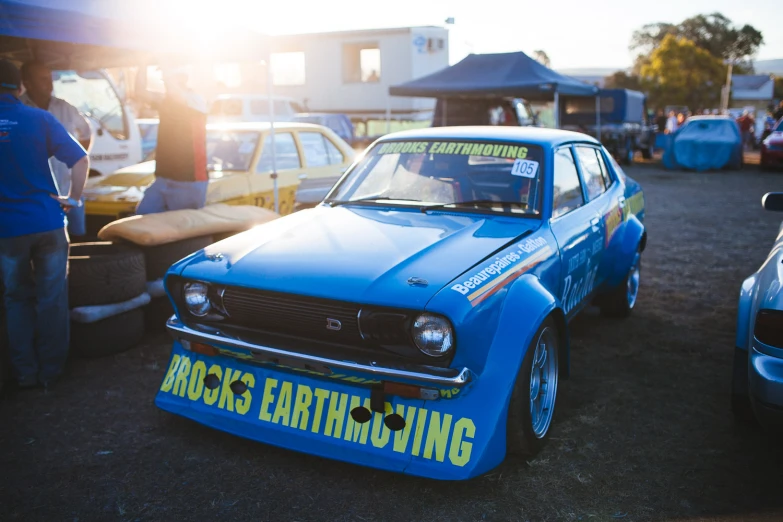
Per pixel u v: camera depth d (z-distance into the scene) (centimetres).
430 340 256
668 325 509
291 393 302
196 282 306
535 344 295
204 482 288
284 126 731
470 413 271
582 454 312
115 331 428
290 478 291
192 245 477
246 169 672
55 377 389
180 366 335
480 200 364
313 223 350
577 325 508
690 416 353
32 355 383
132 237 444
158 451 314
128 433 331
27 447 317
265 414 306
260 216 521
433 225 337
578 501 274
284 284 279
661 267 715
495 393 273
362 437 284
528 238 327
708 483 288
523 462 304
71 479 290
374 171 405
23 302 376
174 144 542
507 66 1466
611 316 523
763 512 267
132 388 384
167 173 548
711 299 584
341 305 268
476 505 271
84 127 577
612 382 398
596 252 416
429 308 252
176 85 530
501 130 418
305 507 270
